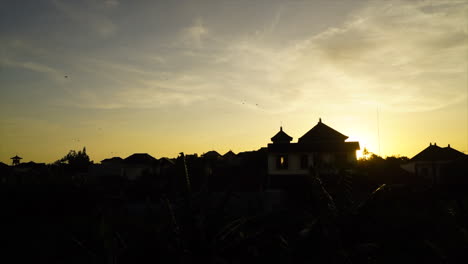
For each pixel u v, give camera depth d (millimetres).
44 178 21422
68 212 19656
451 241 10414
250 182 31953
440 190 24594
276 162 34438
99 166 60250
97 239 6945
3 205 18109
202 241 6637
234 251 6938
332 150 32375
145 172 43531
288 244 8508
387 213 14273
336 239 7863
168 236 6875
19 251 11109
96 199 20219
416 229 12180
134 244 6754
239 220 7633
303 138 43062
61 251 9680
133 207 15500
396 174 26281
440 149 48375
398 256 9836
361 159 31328
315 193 9719
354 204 9703
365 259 8195
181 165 7805
